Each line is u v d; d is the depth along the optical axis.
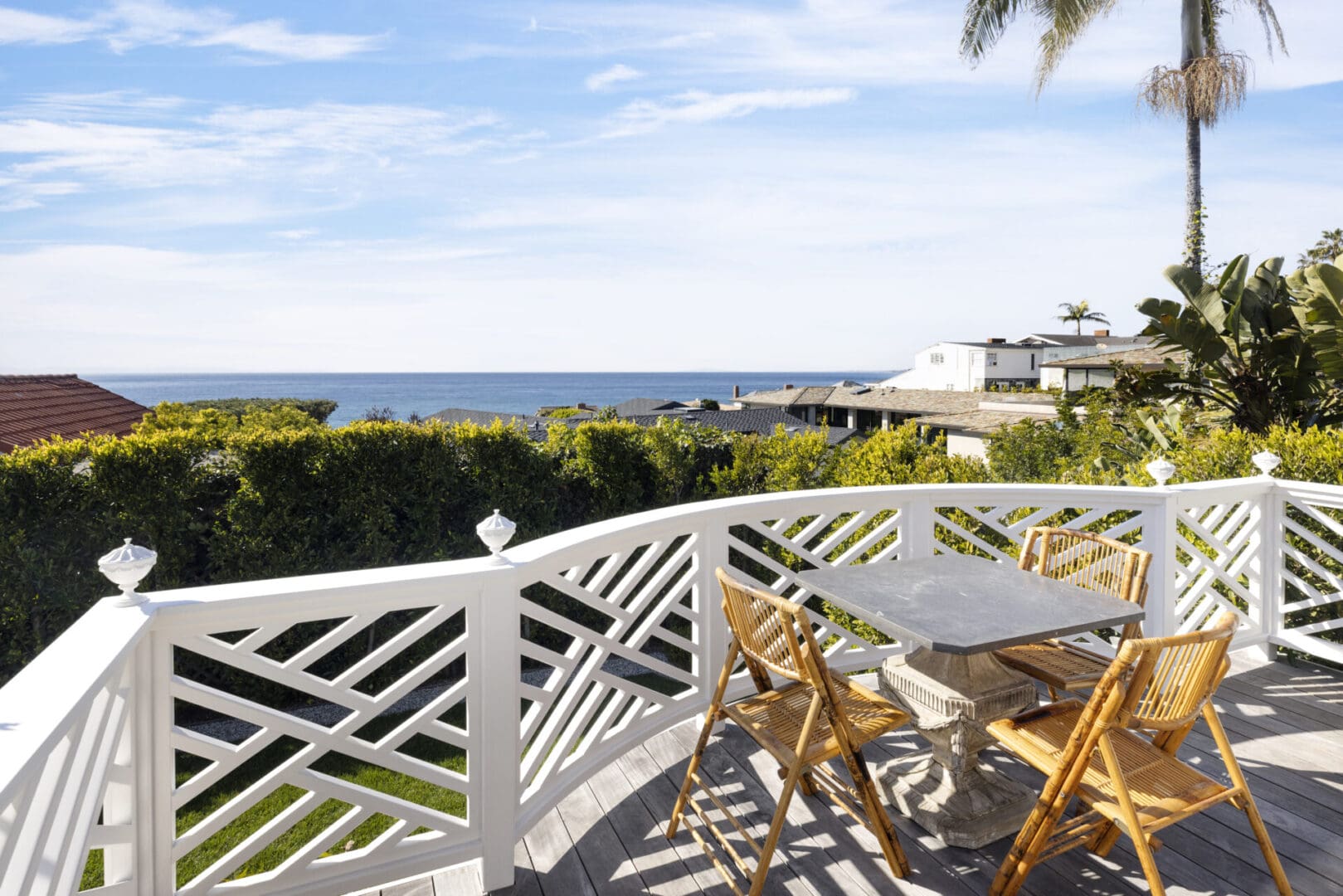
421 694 7.73
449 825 2.31
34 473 6.42
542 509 8.34
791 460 8.32
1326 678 3.91
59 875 1.43
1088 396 8.61
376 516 7.57
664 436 8.88
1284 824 2.60
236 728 6.88
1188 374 7.88
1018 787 2.65
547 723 2.63
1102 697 1.95
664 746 3.20
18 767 1.10
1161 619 3.93
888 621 2.30
